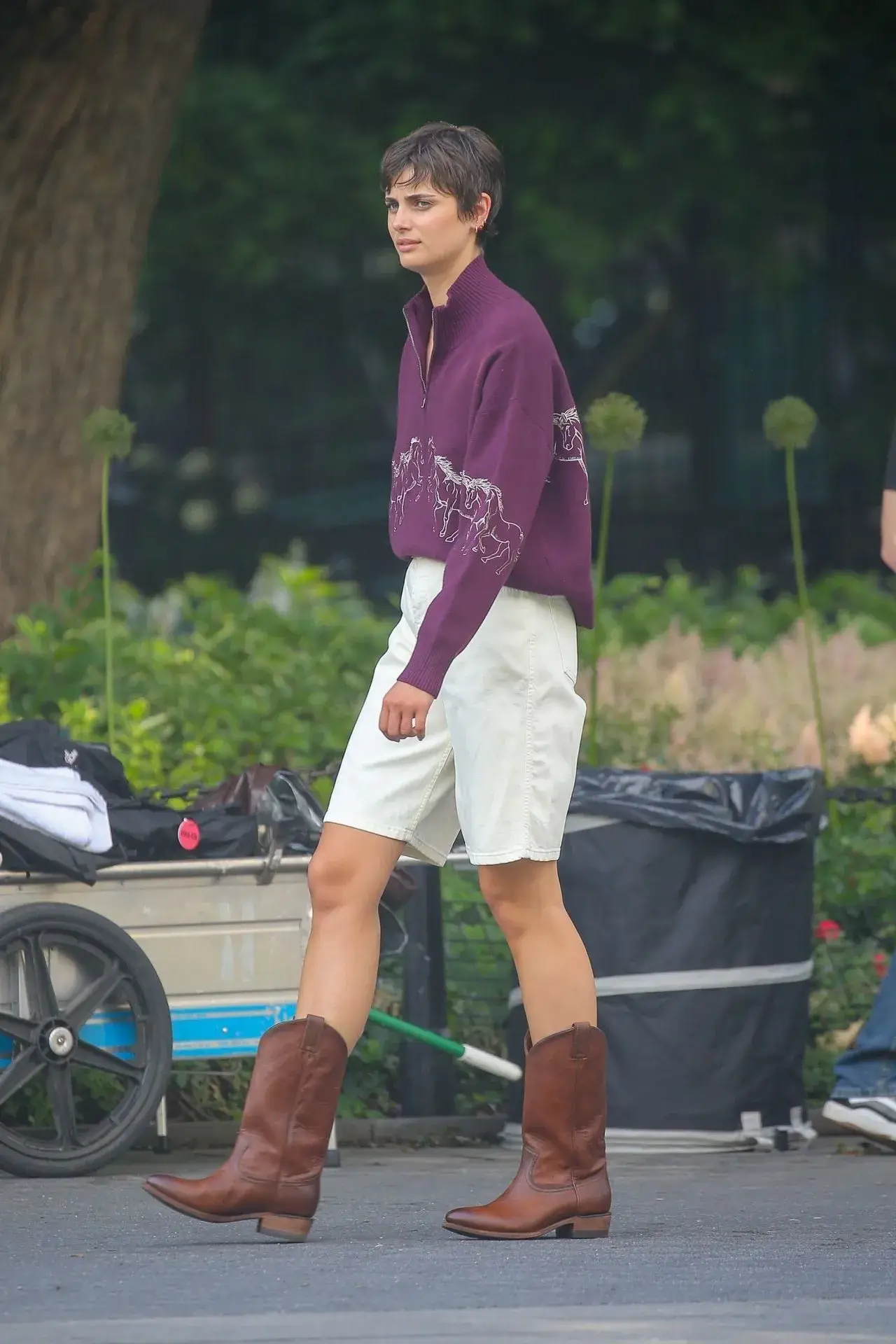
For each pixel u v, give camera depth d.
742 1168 22.97
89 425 30.22
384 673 17.00
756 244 79.25
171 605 37.47
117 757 26.33
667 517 77.06
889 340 81.25
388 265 80.88
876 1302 14.82
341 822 16.80
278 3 75.81
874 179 79.00
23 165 36.19
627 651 34.56
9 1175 22.19
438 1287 15.28
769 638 40.78
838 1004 27.48
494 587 16.16
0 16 36.31
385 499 83.12
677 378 82.38
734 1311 14.47
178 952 23.14
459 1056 24.30
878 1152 24.38
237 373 82.31
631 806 23.92
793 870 24.62
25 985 22.12
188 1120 25.34
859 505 77.06
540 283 78.25
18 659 30.81
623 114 76.00
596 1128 17.50
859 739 30.84
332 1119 16.94
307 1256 16.48
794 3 75.31
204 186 74.75
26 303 36.06
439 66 75.62
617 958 24.00
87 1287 15.45
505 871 16.95
